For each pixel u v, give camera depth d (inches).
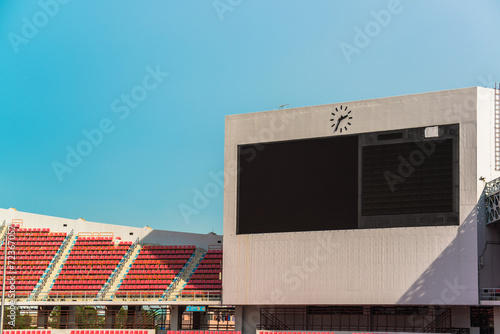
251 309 2182.6
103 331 2282.2
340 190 2020.2
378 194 1974.7
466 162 1889.8
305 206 2055.9
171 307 2358.5
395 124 1974.7
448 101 1923.0
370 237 1967.3
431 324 1993.1
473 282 1851.6
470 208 1873.8
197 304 2247.8
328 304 1996.8
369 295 1952.5
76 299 2351.1
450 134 1914.4
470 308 1983.3
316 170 2054.6
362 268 1968.5
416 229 1920.5
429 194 1919.3
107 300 2329.0
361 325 2074.3
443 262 1884.8
